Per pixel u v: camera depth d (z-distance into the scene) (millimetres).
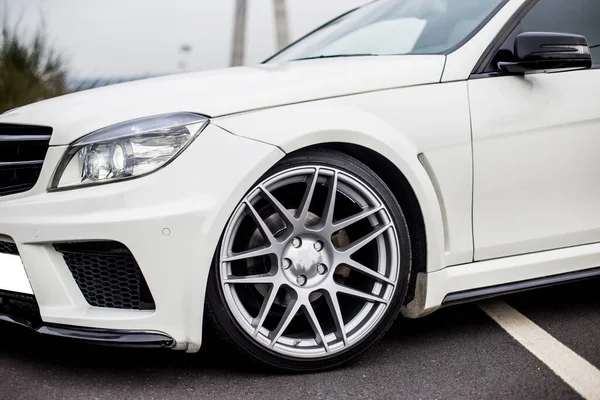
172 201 2150
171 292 2162
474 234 2629
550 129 2717
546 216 2756
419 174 2465
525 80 2715
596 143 2818
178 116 2217
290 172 2314
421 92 2525
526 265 2742
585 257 2863
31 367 2434
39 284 2223
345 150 2443
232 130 2238
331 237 2473
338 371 2432
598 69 2898
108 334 2201
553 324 2906
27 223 2188
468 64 2648
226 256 2236
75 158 2209
